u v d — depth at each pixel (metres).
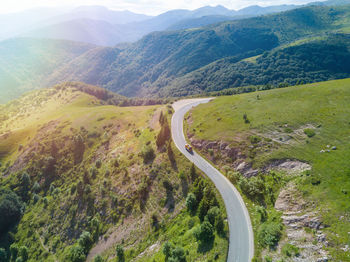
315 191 40.53
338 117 56.34
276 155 52.94
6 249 72.75
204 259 39.19
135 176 72.19
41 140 116.31
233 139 64.38
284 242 35.94
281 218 40.50
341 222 33.34
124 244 55.41
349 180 39.12
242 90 164.12
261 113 71.94
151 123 104.25
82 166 94.62
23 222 80.31
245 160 57.00
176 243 46.38
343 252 29.95
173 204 57.75
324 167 44.25
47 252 65.56
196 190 54.44
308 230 35.31
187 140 78.50
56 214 76.88
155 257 46.47
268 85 145.12
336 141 49.69
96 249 58.28
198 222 48.41
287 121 62.31
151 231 54.50
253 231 42.12
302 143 53.25
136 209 62.44
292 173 47.69
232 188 53.78
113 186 73.19
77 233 66.44
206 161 65.62
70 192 81.50
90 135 111.62
